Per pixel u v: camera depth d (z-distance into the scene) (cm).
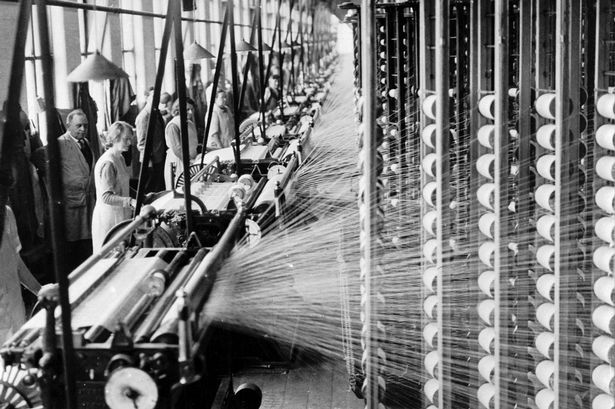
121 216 812
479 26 414
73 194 922
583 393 382
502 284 394
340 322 645
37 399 406
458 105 538
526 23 388
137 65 1520
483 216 407
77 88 1113
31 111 1054
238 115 875
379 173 471
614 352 357
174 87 1661
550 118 371
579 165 368
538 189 381
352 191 935
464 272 429
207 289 415
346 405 584
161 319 373
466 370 430
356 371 587
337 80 3106
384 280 480
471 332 431
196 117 1606
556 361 372
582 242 377
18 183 870
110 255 485
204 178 829
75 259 938
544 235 379
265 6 2833
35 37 1043
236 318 514
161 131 1220
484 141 398
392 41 734
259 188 782
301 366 643
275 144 1152
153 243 572
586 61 379
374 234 429
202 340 381
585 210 376
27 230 887
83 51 1249
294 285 637
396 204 578
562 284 368
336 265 672
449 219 412
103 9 695
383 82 757
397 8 700
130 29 1505
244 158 993
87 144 948
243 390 553
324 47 4344
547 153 398
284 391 606
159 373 344
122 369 339
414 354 472
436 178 410
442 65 393
